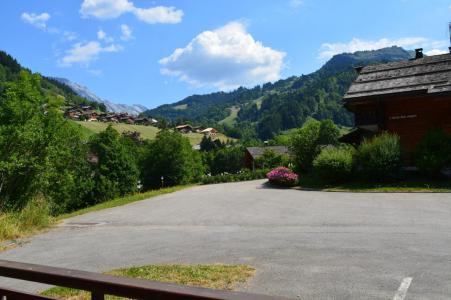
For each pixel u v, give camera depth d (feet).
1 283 25.61
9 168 53.88
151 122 567.59
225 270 23.40
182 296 8.95
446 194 54.70
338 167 73.15
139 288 9.57
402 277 20.59
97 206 72.90
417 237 29.91
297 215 45.06
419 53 93.56
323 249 27.53
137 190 173.99
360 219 40.06
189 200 66.80
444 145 66.03
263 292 19.81
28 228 45.42
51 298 11.56
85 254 31.96
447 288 18.79
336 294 18.88
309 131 93.97
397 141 70.85
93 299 10.43
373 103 83.20
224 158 307.58
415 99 79.56
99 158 163.84
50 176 63.05
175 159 208.54
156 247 32.35
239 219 44.80
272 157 203.92
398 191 60.49
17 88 63.82
